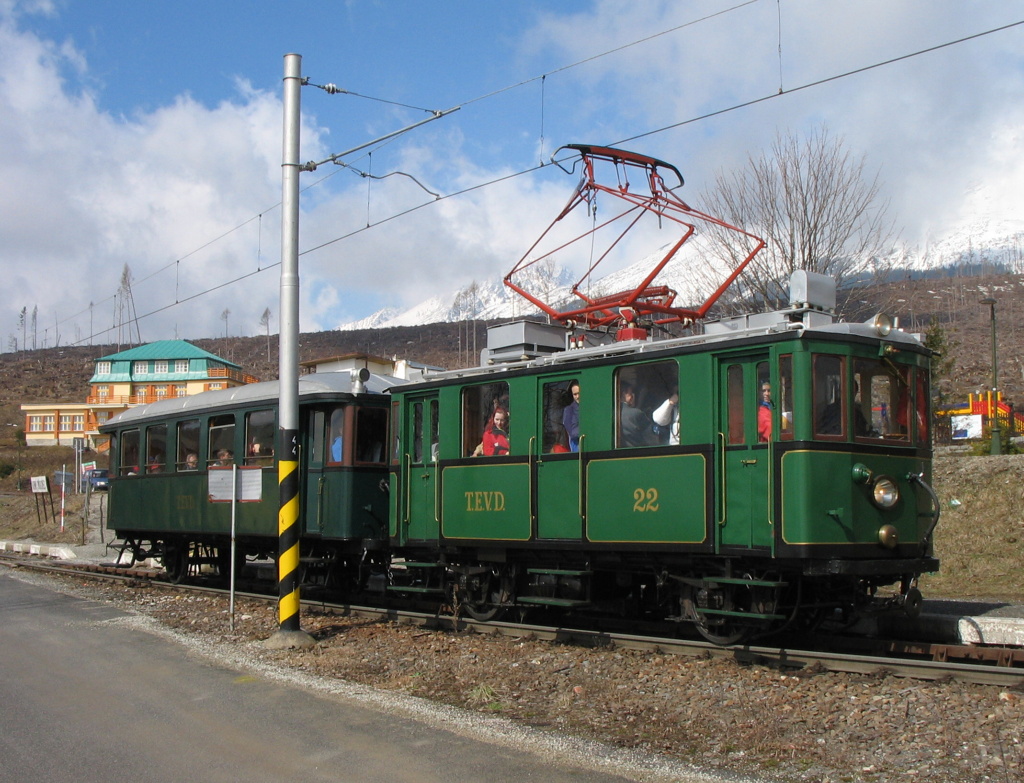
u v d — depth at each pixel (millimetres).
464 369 12461
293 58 11750
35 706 8102
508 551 11883
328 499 14500
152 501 18781
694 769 6086
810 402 8977
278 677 9211
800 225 20578
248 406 16016
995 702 7195
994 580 14562
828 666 8562
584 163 13781
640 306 12297
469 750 6629
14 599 15828
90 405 82625
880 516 9312
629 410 10445
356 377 14492
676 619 10344
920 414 10008
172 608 14656
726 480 9500
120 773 6227
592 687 8461
